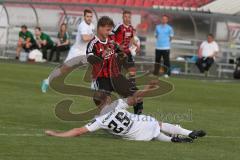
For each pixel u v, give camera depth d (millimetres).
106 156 25562
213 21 89500
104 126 29641
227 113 44000
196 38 89938
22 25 91062
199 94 56844
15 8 94938
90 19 48000
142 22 91000
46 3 92125
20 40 89188
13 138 28734
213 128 35938
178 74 83875
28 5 94375
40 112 38625
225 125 37500
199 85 67062
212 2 104312
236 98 55344
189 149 28078
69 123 34750
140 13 91000
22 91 50094
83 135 30516
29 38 89000
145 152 26766
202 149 28328
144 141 29547
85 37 47781
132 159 25234
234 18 87875
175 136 30047
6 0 95688
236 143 30938
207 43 82312
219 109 46281
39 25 94375
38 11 94375
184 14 89125
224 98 54781
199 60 82500
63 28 87125
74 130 29828
